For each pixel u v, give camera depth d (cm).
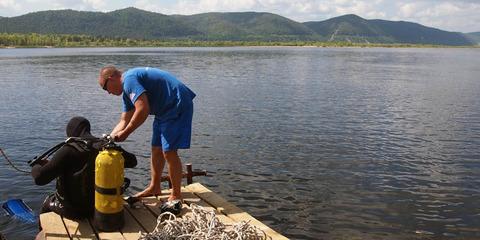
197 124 1816
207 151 1417
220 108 2217
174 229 495
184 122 562
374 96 2750
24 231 844
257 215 947
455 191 1096
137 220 550
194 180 1152
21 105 2270
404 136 1653
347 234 866
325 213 959
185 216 530
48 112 2073
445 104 2447
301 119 1948
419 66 5931
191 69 4819
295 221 919
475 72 4838
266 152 1414
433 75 4391
